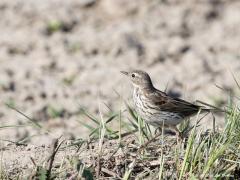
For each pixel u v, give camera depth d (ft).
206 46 59.41
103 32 61.72
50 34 62.13
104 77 53.83
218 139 31.19
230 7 66.08
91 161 31.09
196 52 58.18
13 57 57.77
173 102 35.17
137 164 30.81
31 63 56.49
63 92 51.49
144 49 58.85
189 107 35.09
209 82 52.85
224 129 31.35
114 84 52.54
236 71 54.75
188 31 62.69
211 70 55.21
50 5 65.77
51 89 52.01
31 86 52.24
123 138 34.14
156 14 64.90
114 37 60.18
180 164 30.30
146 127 34.73
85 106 48.52
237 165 30.27
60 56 57.77
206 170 28.89
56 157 31.91
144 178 29.91
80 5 65.92
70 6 65.98
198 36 61.82
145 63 56.85
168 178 29.71
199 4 66.03
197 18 64.18
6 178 30.12
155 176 29.71
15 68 55.21
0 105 48.75
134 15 65.26
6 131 42.78
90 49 58.70
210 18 64.59
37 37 60.70
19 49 58.95
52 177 28.84
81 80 53.78
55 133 40.93
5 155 33.14
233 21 63.67
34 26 63.00
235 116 32.14
